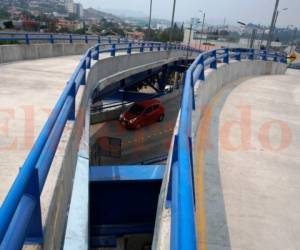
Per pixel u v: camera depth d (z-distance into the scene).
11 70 12.59
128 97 29.11
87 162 6.01
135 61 21.25
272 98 10.85
